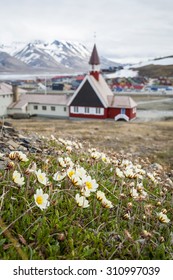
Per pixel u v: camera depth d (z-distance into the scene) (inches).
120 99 1726.1
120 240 142.5
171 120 1660.9
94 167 233.1
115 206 173.6
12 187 147.7
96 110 1738.4
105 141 838.5
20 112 1843.0
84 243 130.6
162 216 152.3
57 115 1849.2
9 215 132.4
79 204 136.0
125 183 199.3
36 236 124.1
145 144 822.5
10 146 259.4
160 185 251.9
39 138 353.7
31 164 178.2
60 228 133.0
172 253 137.6
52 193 155.0
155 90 4001.0
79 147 285.4
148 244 140.1
